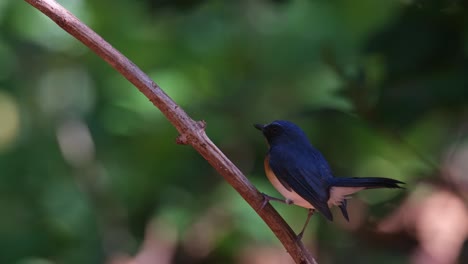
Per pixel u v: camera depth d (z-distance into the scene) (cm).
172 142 1169
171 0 813
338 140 1037
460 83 720
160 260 1141
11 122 1292
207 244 1120
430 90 731
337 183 652
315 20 1224
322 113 794
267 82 1217
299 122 1043
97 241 1209
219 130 1141
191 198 1159
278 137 745
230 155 1157
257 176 1084
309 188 670
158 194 1176
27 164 1269
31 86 1310
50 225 1216
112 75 1229
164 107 564
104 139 1262
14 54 1273
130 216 1223
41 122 1311
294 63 1219
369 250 965
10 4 1202
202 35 1205
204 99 1165
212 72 1196
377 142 1014
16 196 1243
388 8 1102
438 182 841
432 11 724
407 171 917
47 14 554
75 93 1311
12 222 1209
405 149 916
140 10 1108
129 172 1201
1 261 1168
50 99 1316
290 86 1214
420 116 738
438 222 898
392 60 729
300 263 580
